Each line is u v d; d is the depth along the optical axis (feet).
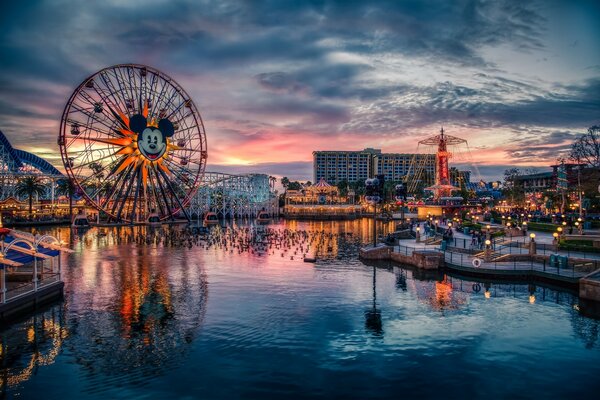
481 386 81.76
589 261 160.35
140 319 122.93
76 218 470.39
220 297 147.84
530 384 82.48
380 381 83.82
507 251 199.72
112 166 484.33
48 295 138.92
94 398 77.92
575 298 142.00
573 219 300.61
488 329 112.57
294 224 579.48
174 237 358.84
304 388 81.00
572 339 104.94
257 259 235.81
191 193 536.83
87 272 195.62
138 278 181.47
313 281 174.19
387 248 230.48
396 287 162.20
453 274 186.09
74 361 93.66
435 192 558.97
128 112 470.39
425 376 85.76
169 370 88.99
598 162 364.58
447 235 257.96
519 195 538.06
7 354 97.40
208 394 78.95
